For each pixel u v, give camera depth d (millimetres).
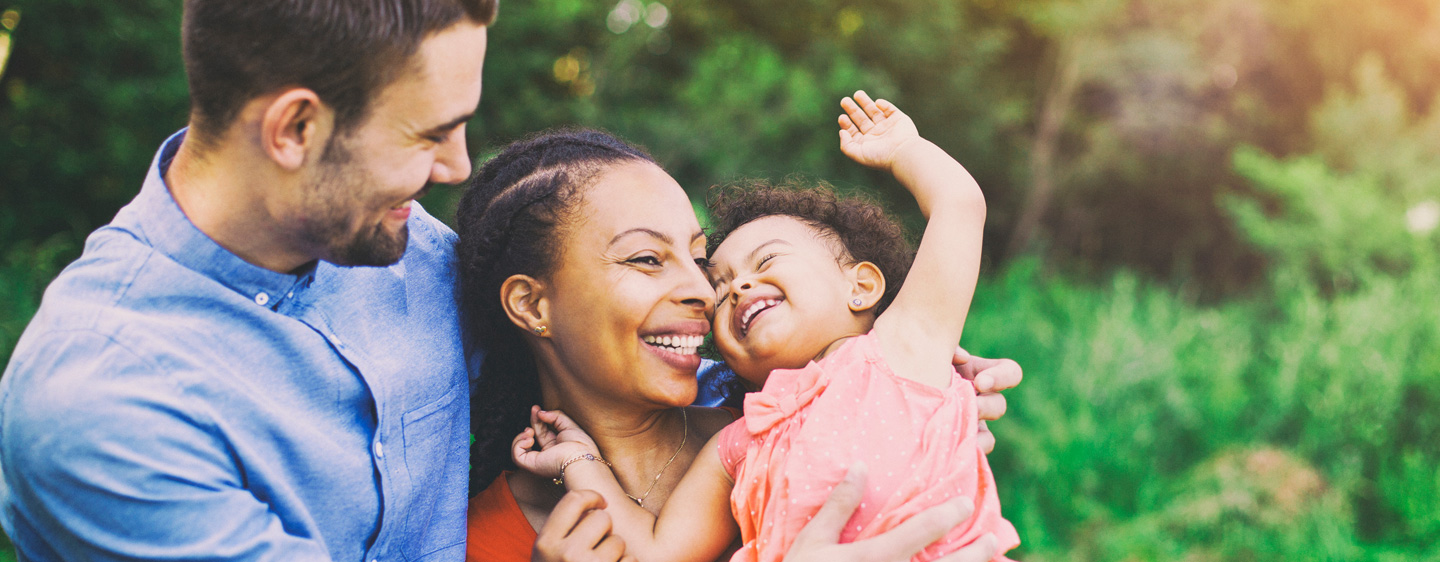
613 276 1320
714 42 9383
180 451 1043
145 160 6238
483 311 1493
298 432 1162
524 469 1446
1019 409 5910
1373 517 5238
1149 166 12453
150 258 1108
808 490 1286
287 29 1005
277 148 1047
